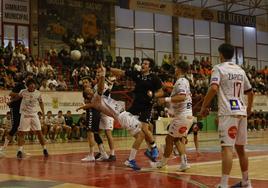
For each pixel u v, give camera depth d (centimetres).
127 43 3028
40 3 2627
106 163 927
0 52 2164
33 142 1805
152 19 3164
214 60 3506
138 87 840
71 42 2645
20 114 1132
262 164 877
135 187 600
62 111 2080
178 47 3281
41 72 2183
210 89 568
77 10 2756
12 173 773
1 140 1816
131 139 1972
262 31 3700
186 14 3072
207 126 2717
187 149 1295
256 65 3794
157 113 2311
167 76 2330
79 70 2292
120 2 2727
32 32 2589
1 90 1905
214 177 689
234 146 594
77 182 654
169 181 651
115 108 851
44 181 670
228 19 3366
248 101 610
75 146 1565
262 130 2873
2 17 2506
